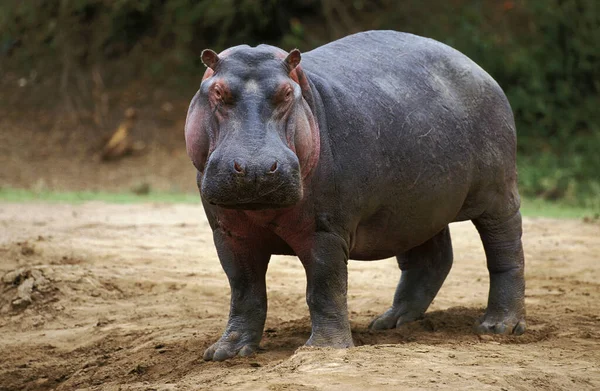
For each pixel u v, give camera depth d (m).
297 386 15.17
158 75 79.44
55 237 36.47
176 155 70.88
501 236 22.25
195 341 21.83
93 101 77.00
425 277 23.44
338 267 18.58
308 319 23.61
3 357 23.34
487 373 16.22
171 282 29.59
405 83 20.19
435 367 16.50
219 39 78.12
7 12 81.00
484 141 21.47
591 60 71.12
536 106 69.19
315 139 17.72
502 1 79.50
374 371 16.03
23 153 70.69
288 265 32.72
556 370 16.97
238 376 16.69
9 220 41.75
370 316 24.80
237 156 16.08
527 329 21.78
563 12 71.94
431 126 20.09
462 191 20.89
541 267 32.50
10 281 29.48
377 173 18.91
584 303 25.78
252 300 19.80
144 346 22.19
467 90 21.39
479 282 30.00
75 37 80.69
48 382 21.33
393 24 79.50
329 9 79.06
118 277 29.91
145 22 81.81
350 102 18.81
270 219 18.16
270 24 80.00
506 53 72.38
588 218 43.72
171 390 16.69
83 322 26.20
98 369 21.00
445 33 76.12
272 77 17.06
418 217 20.16
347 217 18.55
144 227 39.91
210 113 17.25
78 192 60.50
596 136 66.94
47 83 78.88
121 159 70.50
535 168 62.38
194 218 43.75
